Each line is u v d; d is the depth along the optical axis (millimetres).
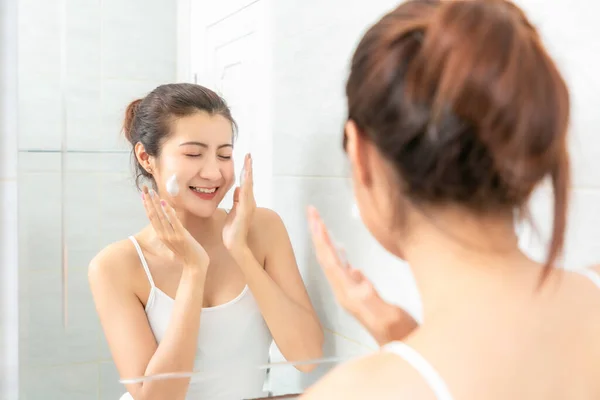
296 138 943
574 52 792
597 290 493
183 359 891
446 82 402
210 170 898
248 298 929
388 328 676
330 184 955
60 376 891
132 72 880
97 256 882
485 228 443
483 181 424
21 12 831
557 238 470
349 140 485
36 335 878
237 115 914
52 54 851
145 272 888
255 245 934
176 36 897
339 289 678
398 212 461
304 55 939
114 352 887
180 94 876
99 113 869
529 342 420
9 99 857
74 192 868
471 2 438
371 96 445
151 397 884
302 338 965
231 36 912
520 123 401
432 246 452
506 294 434
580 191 802
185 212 893
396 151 436
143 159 883
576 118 795
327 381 426
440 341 410
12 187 876
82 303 887
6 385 906
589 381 437
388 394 385
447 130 411
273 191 935
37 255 870
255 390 941
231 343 918
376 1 966
